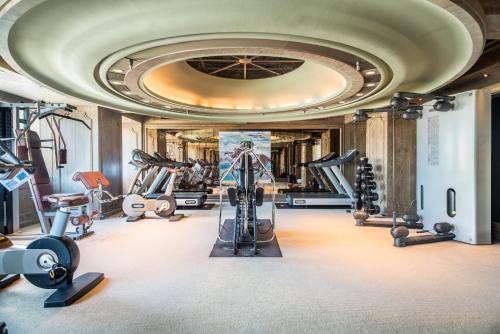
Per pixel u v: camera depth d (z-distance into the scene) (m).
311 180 13.55
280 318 2.22
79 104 6.54
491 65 4.64
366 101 6.25
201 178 11.52
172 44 3.47
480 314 2.27
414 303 2.44
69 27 2.95
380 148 6.97
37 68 4.02
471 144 4.24
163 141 11.36
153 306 2.41
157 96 5.80
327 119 9.50
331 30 3.06
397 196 6.74
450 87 5.94
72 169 6.62
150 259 3.58
